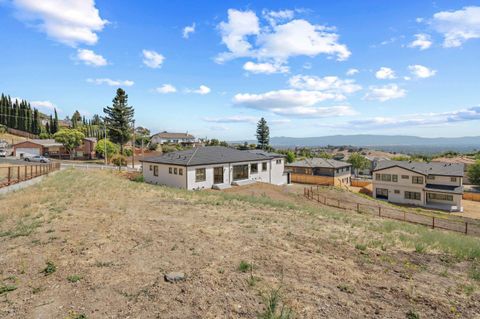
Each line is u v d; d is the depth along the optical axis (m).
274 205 15.88
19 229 7.89
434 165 39.62
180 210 12.03
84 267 5.49
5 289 4.50
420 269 6.31
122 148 59.69
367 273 5.81
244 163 30.67
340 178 49.66
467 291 5.13
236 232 8.61
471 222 22.30
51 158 59.03
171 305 4.18
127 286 4.75
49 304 4.13
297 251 7.03
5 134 80.56
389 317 4.04
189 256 6.27
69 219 9.29
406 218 19.36
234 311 4.05
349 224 11.87
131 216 10.22
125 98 58.25
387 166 41.34
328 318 3.94
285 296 4.54
